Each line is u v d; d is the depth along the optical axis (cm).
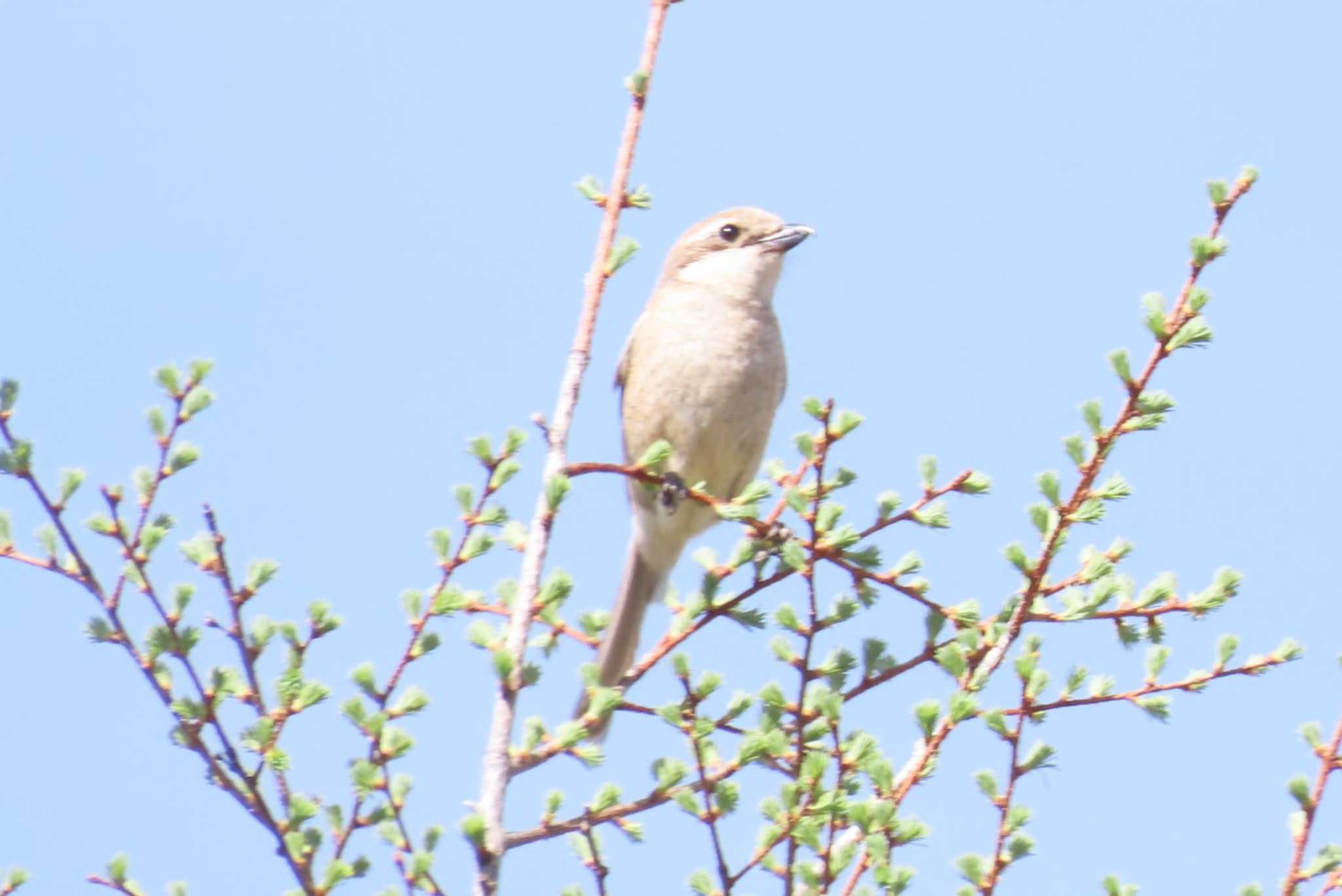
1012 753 826
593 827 824
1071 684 890
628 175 955
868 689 915
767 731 858
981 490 903
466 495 881
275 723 827
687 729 818
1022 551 893
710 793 799
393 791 816
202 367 890
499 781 803
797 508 891
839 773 837
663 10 989
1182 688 881
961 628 919
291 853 798
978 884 790
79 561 859
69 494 862
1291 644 880
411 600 863
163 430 880
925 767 832
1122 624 918
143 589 859
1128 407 865
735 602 944
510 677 819
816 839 775
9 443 854
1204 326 848
